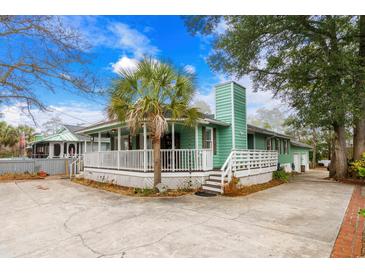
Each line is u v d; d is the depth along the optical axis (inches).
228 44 446.3
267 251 133.0
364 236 156.6
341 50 428.5
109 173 435.5
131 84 303.0
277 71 497.4
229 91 485.4
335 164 546.0
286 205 253.6
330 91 409.4
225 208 240.4
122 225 186.2
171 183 352.5
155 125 296.7
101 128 468.4
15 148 1354.6
